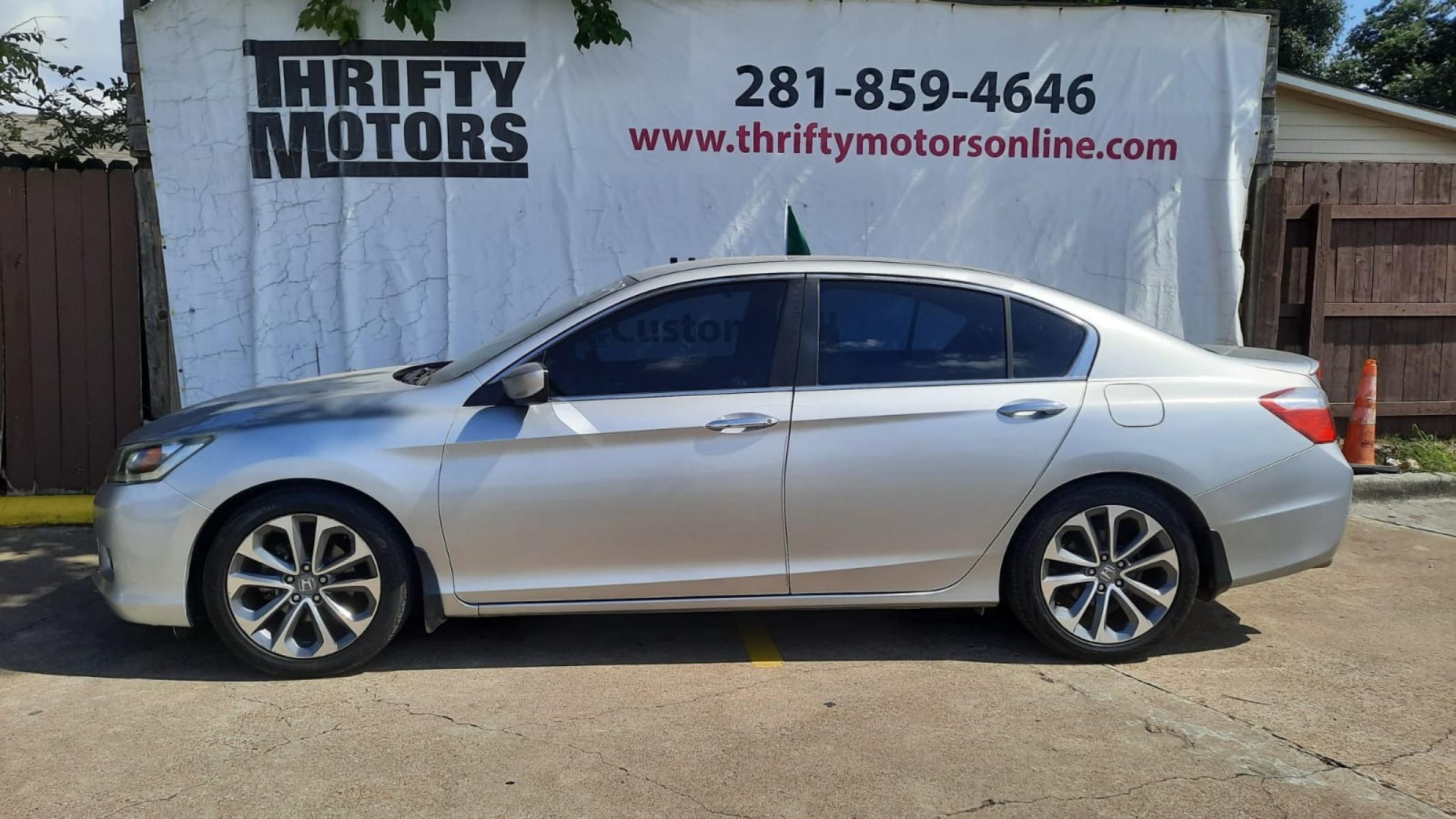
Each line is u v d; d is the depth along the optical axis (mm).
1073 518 4324
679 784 3408
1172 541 4352
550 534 4180
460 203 6883
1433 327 8250
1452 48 22062
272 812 3223
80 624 4922
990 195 7152
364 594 4199
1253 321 7559
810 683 4242
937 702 4059
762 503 4219
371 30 6707
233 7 6625
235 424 4223
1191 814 3260
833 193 7074
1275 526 4418
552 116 6875
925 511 4273
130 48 6672
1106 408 4316
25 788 3357
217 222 6777
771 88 6961
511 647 4625
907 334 4379
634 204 6984
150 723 3832
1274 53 7148
